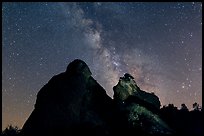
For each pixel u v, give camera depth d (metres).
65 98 30.17
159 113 33.12
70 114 29.53
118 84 34.41
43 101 30.58
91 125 28.95
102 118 30.94
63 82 31.50
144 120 30.78
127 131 29.44
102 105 32.25
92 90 32.91
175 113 33.78
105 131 28.56
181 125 31.69
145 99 34.44
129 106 32.09
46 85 32.22
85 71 33.03
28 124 29.72
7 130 32.94
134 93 34.31
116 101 33.28
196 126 31.28
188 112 33.81
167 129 30.39
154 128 29.97
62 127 28.64
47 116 29.27
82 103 31.11
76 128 28.56
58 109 29.56
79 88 31.34
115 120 30.91
